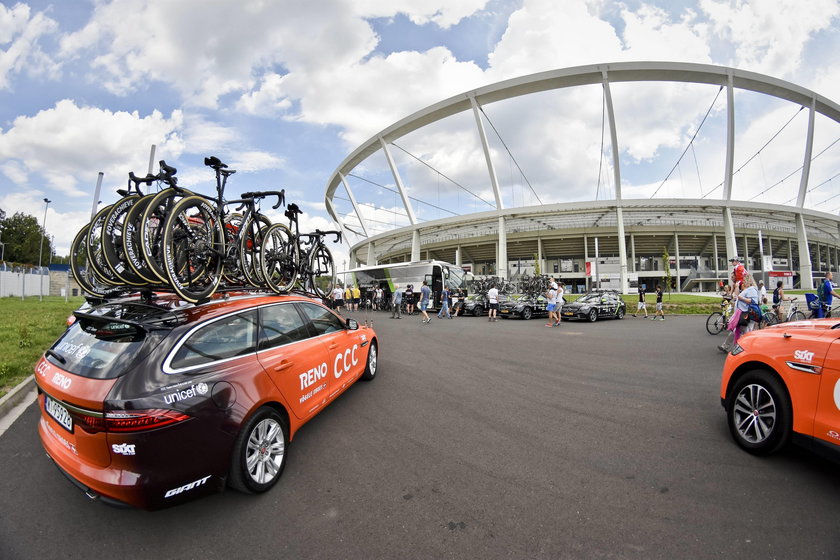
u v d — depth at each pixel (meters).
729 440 3.59
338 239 7.31
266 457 2.82
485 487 2.82
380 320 17.34
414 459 3.28
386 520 2.44
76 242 4.20
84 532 2.35
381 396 5.06
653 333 11.66
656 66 45.19
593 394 5.12
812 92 52.28
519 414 4.37
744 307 7.67
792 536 2.22
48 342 8.20
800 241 53.59
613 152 46.81
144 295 3.26
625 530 2.31
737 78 47.50
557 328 13.37
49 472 3.11
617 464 3.15
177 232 3.71
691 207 48.88
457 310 20.33
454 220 54.28
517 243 57.22
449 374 6.27
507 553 2.12
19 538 2.28
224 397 2.54
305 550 2.17
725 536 2.23
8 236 48.44
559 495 2.71
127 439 2.17
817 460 3.19
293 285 6.15
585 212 48.69
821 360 2.81
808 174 53.53
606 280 45.69
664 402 4.74
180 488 2.28
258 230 5.22
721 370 6.43
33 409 4.59
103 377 2.34
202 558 2.11
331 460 3.28
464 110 53.03
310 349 3.69
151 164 10.72
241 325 3.05
